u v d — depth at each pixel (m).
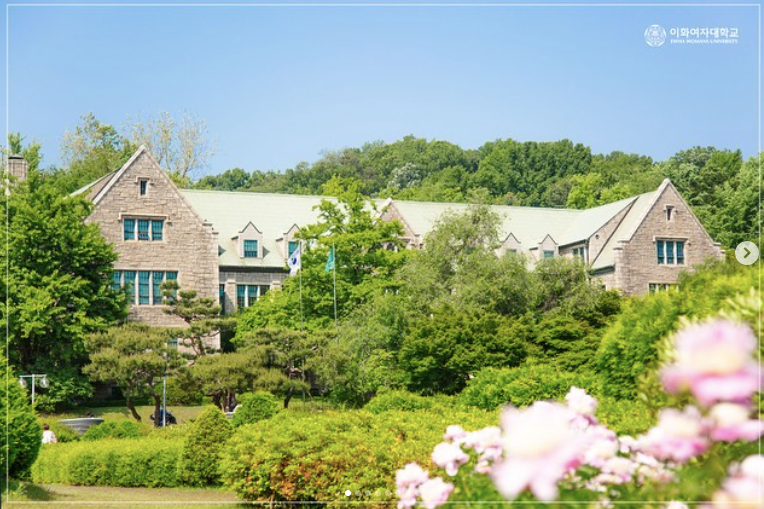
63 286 51.97
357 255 59.12
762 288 12.48
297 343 46.78
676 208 73.69
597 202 108.94
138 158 63.53
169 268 63.62
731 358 3.81
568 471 5.64
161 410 46.34
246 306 69.25
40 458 25.64
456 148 163.88
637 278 72.06
